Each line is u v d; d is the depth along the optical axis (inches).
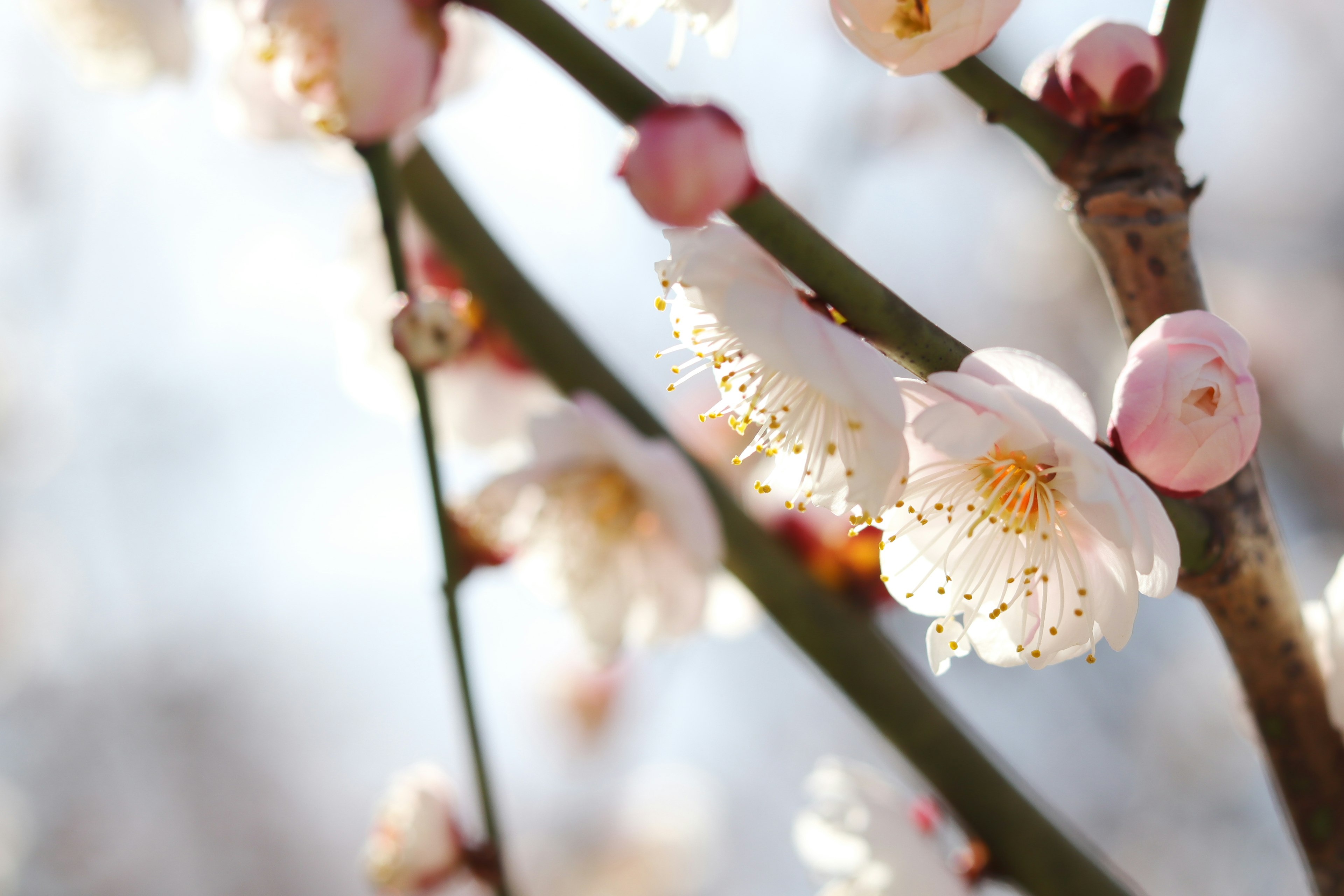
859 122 26.5
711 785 48.1
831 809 16.4
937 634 14.2
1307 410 40.0
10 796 57.5
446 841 16.0
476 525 16.8
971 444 13.7
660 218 13.9
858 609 16.3
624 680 30.2
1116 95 14.3
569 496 17.2
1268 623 14.4
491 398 17.4
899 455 13.6
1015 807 15.8
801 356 13.6
